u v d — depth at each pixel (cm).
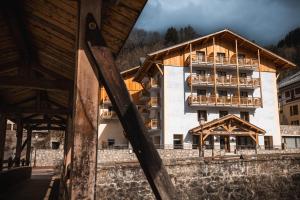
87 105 263
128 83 3881
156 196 221
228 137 3042
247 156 1584
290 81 4516
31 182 1371
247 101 3209
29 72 775
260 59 3438
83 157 258
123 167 1238
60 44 603
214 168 1491
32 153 2666
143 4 377
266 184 1593
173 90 3123
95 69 268
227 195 1488
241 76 3378
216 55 3312
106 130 3703
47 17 496
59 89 709
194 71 3219
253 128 2927
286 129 3659
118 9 394
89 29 267
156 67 3316
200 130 2870
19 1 485
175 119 3075
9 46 675
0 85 671
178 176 1398
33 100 1132
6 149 3177
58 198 831
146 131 233
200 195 1428
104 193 1194
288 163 1677
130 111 236
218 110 3197
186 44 3156
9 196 938
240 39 3319
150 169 223
